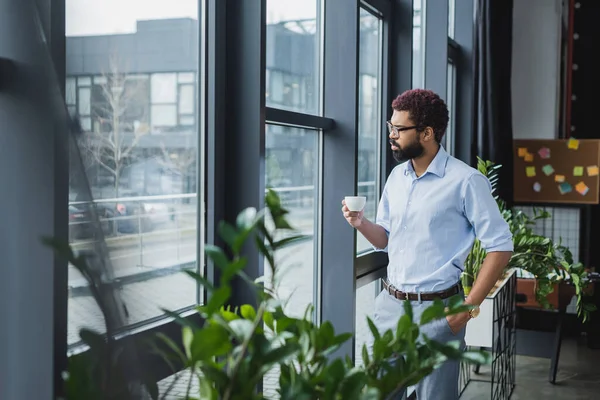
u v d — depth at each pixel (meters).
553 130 6.67
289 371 1.34
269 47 2.75
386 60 4.04
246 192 2.35
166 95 2.05
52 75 1.37
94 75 1.62
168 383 1.48
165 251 2.08
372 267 3.77
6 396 1.33
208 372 1.11
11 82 1.37
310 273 3.21
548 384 4.79
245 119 2.34
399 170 2.76
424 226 2.60
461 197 2.59
